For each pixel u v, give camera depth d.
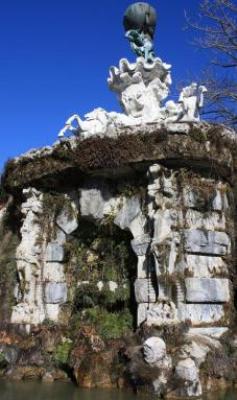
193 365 8.88
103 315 11.90
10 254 13.81
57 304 12.16
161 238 10.58
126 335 10.50
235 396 8.99
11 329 11.75
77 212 12.38
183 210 11.16
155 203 10.97
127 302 11.80
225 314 11.39
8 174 13.09
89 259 12.64
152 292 10.74
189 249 10.91
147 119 12.75
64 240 12.46
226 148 11.45
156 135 11.02
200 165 11.45
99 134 11.47
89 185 12.13
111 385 9.60
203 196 11.38
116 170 11.64
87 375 9.77
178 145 10.93
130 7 14.36
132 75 13.41
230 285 11.84
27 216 12.52
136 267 11.80
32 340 11.36
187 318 10.41
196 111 12.44
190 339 9.87
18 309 11.91
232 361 10.20
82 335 10.73
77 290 12.29
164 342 9.36
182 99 12.22
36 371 10.72
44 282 12.26
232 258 11.91
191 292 10.62
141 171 11.66
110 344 10.25
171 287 10.41
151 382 8.83
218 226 11.74
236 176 12.19
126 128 11.30
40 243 12.44
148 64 13.45
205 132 11.18
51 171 12.09
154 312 10.21
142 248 11.16
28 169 12.55
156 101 13.45
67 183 12.54
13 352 11.28
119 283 12.08
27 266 12.07
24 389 9.59
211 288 11.06
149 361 8.99
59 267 12.45
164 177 11.10
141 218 11.53
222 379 9.70
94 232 12.59
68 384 10.06
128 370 9.33
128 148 11.17
